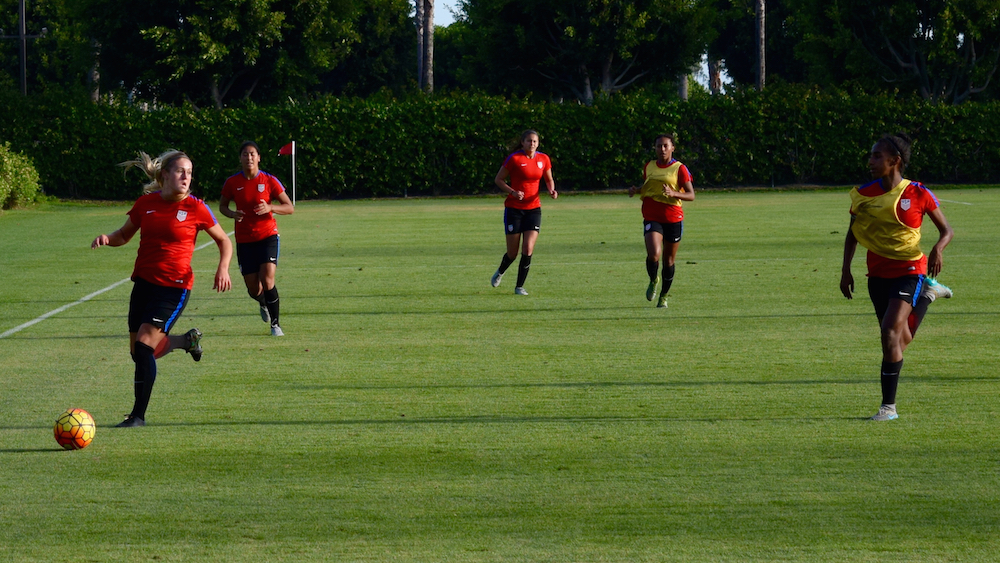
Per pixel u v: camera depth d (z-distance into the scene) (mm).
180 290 14586
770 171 81250
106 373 17859
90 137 74062
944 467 11938
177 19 85750
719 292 27234
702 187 81812
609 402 15414
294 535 10031
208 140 74688
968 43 90875
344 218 57844
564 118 79062
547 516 10500
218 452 12883
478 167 78375
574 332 21656
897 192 14188
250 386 16719
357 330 22156
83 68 98438
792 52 130125
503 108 78125
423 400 15648
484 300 26438
